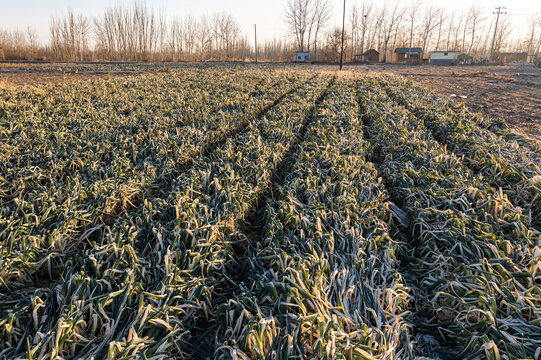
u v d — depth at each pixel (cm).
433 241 374
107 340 248
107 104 1198
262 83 1994
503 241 351
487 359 236
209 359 247
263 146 676
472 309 276
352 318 273
